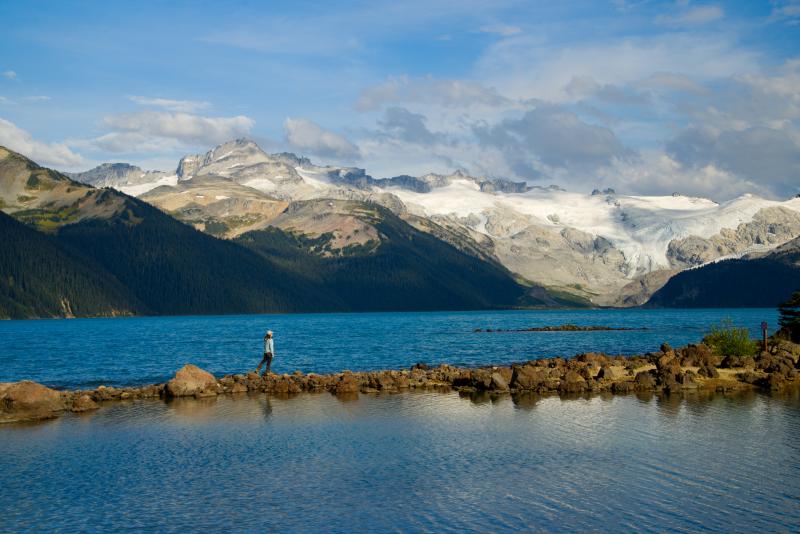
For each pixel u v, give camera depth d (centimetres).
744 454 3156
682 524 2245
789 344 7512
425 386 5856
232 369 8312
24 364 9206
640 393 5216
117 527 2297
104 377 7425
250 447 3456
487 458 3161
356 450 3366
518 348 12062
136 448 3453
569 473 2873
